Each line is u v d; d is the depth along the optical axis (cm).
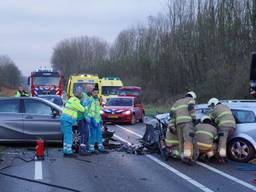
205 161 1244
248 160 1232
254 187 921
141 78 5678
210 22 4181
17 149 1423
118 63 7431
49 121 1466
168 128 1255
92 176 1012
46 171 1063
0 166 1121
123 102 2683
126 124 2622
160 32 5550
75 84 3253
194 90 3956
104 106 2662
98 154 1362
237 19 3875
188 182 959
